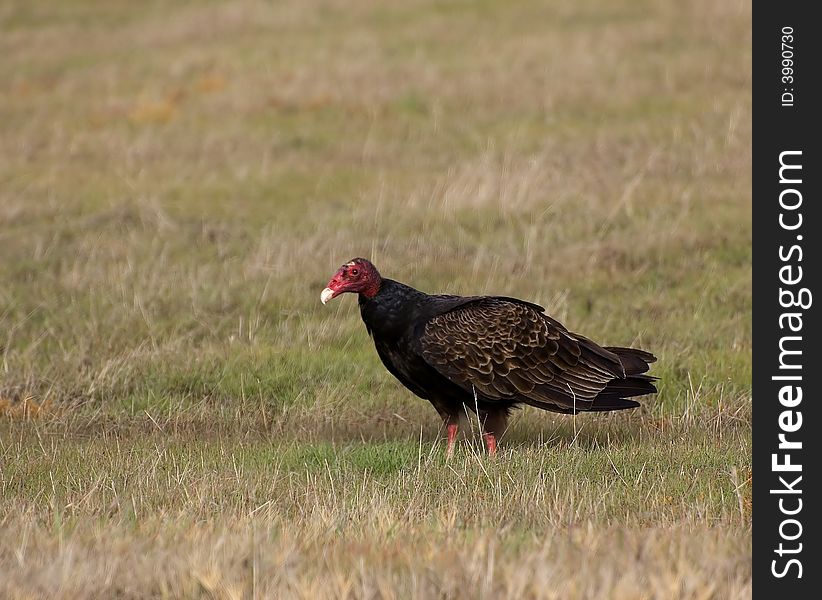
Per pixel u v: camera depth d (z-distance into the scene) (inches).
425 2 2146.9
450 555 399.5
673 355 765.3
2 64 1953.7
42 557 407.2
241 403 727.1
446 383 617.0
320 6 2172.7
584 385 625.9
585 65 1673.2
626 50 1745.8
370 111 1534.2
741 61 1662.2
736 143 1342.3
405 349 615.5
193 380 749.9
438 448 616.1
